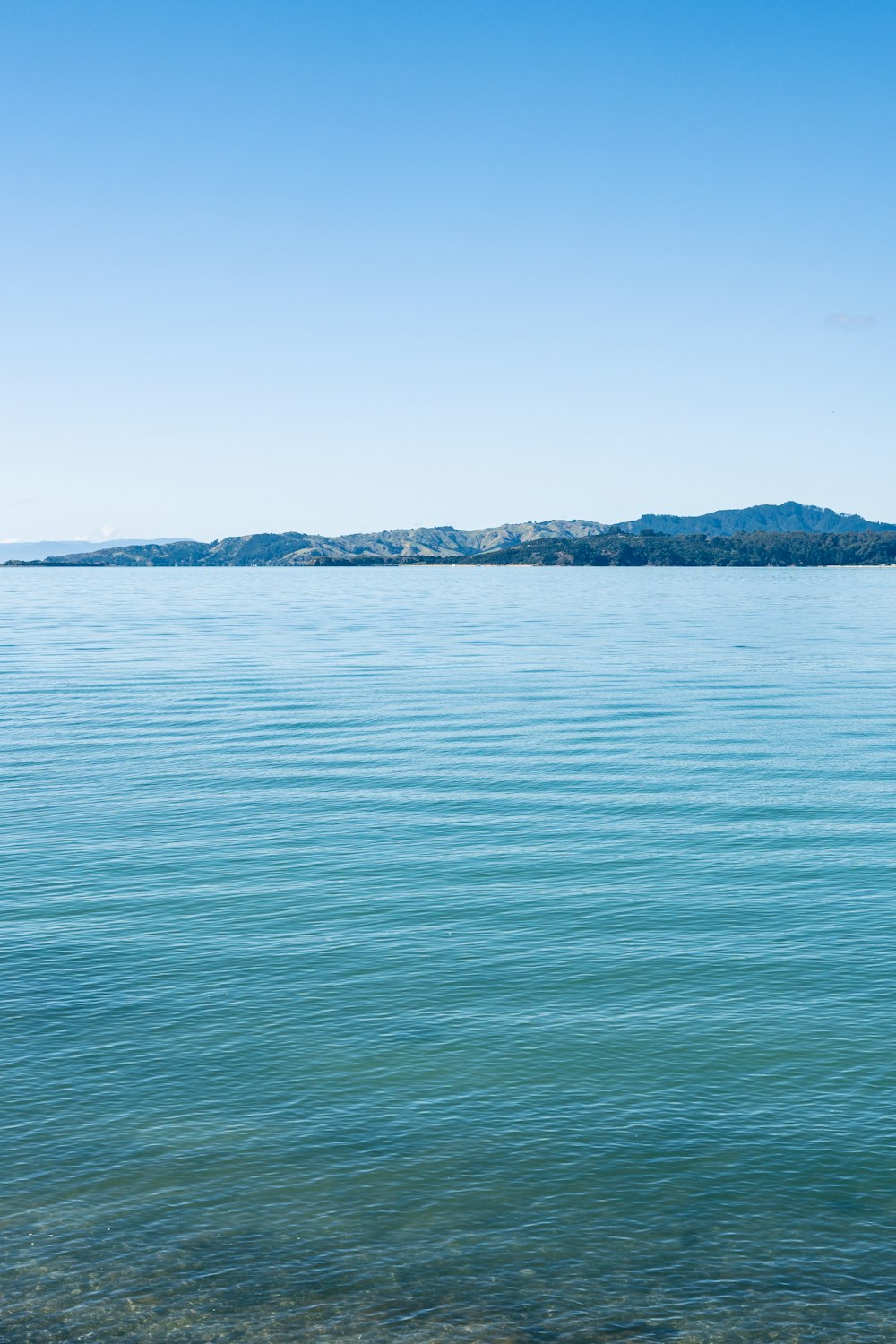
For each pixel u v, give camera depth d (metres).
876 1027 14.28
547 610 132.12
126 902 19.23
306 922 18.23
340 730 38.12
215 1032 14.17
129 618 115.56
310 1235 10.33
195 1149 11.59
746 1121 12.05
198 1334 9.21
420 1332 9.22
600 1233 10.31
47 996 15.24
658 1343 9.08
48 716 41.84
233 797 27.52
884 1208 10.61
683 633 90.44
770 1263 9.92
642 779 29.64
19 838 23.52
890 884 20.22
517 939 17.47
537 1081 12.94
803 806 26.50
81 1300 9.55
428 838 23.55
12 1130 11.90
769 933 17.73
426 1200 10.79
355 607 140.88
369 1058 13.49
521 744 35.19
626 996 15.28
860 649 75.00
